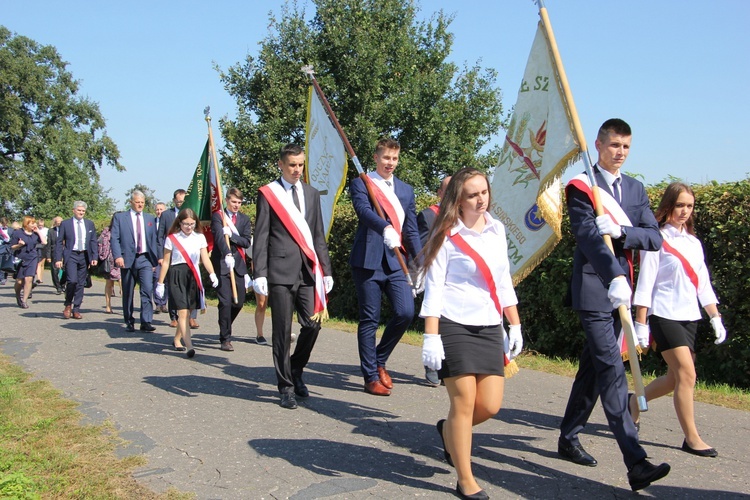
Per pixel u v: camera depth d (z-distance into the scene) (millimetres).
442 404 5961
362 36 20016
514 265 5250
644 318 4633
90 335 9656
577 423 4414
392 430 5148
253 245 5773
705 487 4016
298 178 5984
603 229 3900
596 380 4203
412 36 21906
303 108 19609
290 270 5777
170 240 8031
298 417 5480
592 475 4195
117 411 5578
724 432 5109
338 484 4023
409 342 9117
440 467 4336
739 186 6523
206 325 10859
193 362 7715
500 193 5363
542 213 4645
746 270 6438
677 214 4680
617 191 4277
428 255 3709
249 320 11375
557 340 8273
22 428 4996
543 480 4109
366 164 20000
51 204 46781
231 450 4637
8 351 8305
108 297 12672
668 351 4609
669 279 4598
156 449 4637
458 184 3717
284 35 20469
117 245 9938
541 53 5070
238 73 20516
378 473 4215
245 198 20000
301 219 5875
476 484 3797
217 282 8172
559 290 7902
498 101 21906
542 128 5082
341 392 6367
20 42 49156
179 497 3789
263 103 20047
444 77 21484
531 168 5172
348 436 4980
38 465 4234
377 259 6316
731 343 6629
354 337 9688
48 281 21203
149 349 8523
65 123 49906
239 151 20281
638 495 3889
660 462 4438
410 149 21188
